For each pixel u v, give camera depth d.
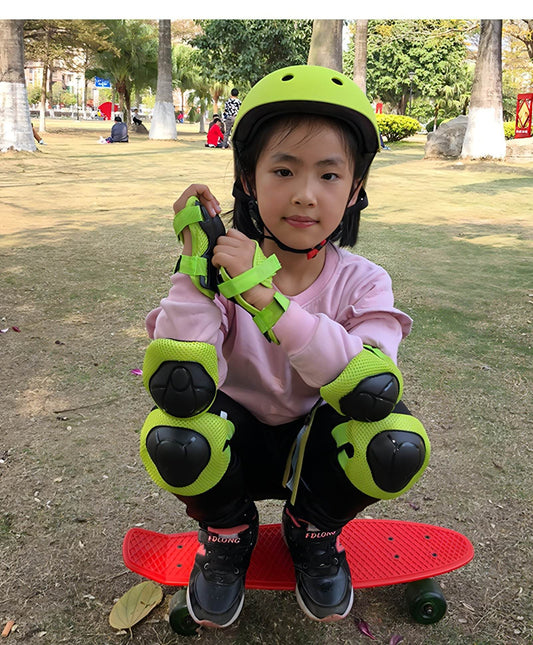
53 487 2.05
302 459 1.34
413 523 1.74
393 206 8.09
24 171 10.85
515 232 6.50
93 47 23.00
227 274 1.22
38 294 4.05
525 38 20.78
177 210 1.29
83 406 2.62
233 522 1.38
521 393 2.84
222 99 33.56
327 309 1.39
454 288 4.43
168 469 1.23
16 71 12.77
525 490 2.11
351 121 1.23
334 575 1.44
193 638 1.47
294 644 1.46
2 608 1.55
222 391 1.45
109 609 1.56
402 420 1.27
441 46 29.52
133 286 4.28
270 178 1.25
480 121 13.03
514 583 1.68
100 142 18.83
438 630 1.51
